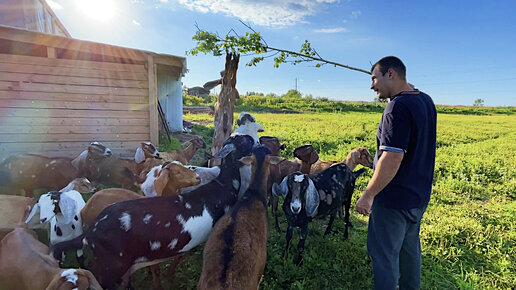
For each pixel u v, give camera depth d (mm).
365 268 4281
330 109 44531
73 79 7535
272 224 5711
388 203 2898
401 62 2832
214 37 6102
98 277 2852
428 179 2926
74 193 3621
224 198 3740
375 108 48625
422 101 2752
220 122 7582
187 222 3287
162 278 3883
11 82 6996
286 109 41688
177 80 14844
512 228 5633
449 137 17766
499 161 11211
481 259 4660
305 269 4223
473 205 6766
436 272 4281
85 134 7805
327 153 11336
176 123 15211
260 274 3000
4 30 6277
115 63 7902
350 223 5773
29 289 2873
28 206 3914
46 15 11633
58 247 2891
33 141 7344
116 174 5855
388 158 2686
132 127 8273
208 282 2508
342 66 5094
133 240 2928
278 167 6180
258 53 5836
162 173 3977
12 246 3170
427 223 5758
